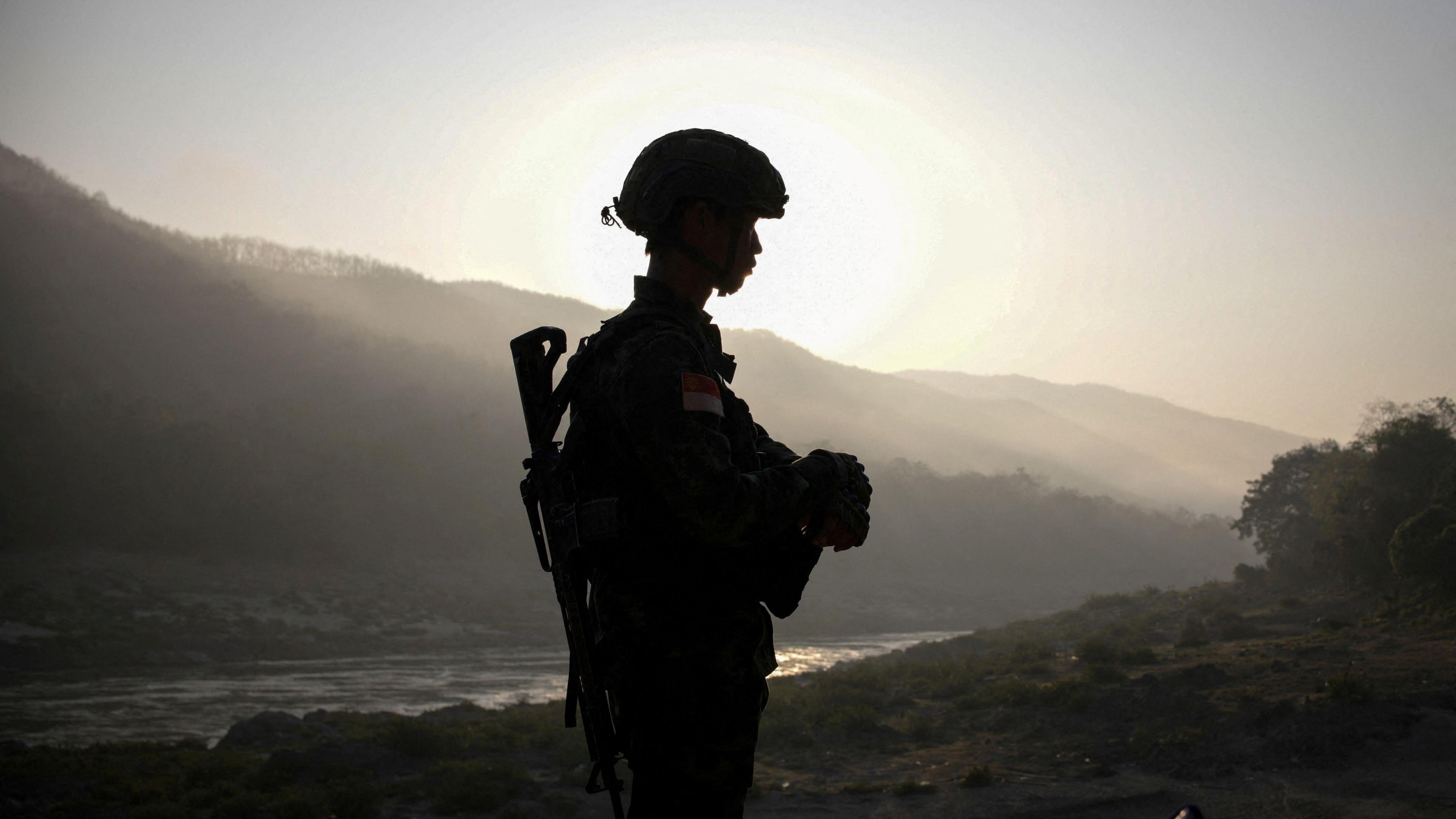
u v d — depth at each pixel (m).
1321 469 63.50
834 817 14.80
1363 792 14.59
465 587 121.94
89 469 118.25
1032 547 190.00
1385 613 40.97
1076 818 14.41
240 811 14.98
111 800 16.70
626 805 15.57
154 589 97.69
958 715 23.88
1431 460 54.62
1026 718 22.23
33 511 107.75
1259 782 15.68
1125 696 22.34
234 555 115.38
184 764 20.58
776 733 21.69
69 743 35.81
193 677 63.56
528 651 87.69
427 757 19.69
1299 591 61.66
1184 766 16.81
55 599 87.38
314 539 122.44
